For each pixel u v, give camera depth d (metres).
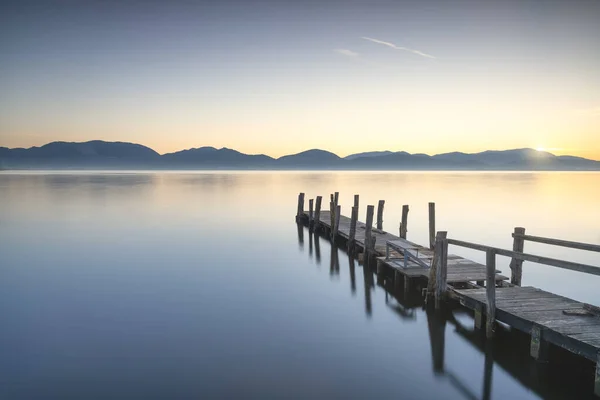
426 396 8.09
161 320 11.88
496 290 10.98
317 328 11.39
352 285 15.52
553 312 9.20
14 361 9.35
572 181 109.88
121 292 14.50
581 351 7.62
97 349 9.96
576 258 21.78
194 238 25.34
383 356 9.73
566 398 7.86
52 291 14.58
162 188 71.88
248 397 7.98
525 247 24.19
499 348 9.76
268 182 97.56
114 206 42.22
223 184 86.69
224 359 9.51
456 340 10.52
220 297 14.04
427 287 13.01
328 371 9.00
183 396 7.98
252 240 24.78
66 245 22.95
